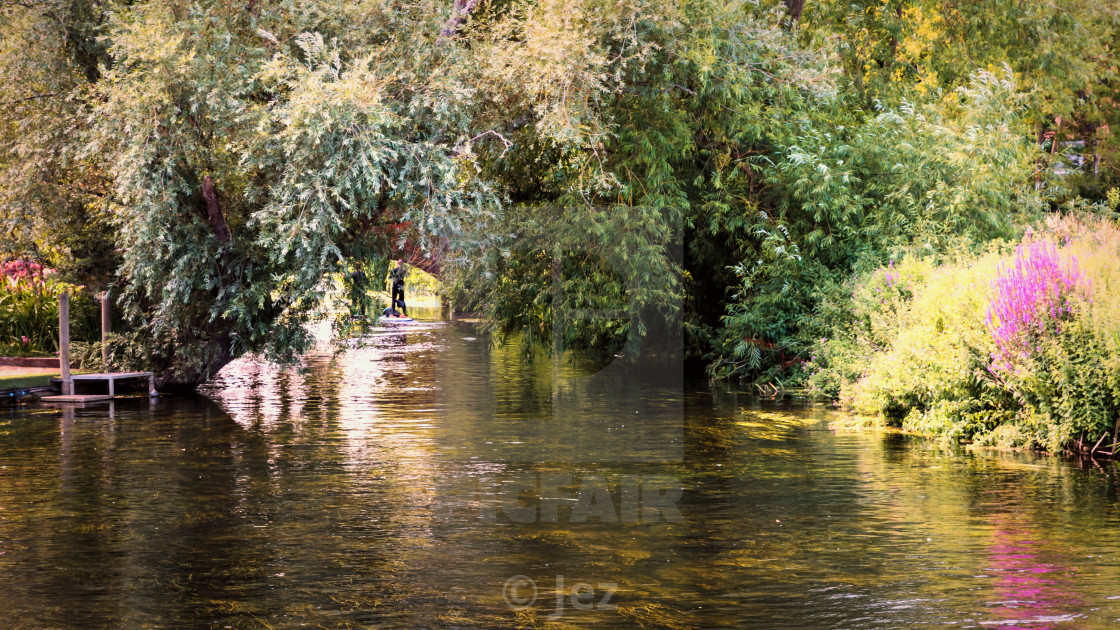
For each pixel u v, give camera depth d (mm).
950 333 12375
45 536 7586
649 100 16344
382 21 14242
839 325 16031
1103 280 11164
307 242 13406
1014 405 11742
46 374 15867
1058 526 7801
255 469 10023
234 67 13664
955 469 10023
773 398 15453
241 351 15797
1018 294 11445
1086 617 5781
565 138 13992
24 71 15461
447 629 5656
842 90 22250
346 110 12812
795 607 5988
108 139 13969
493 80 14445
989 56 27031
